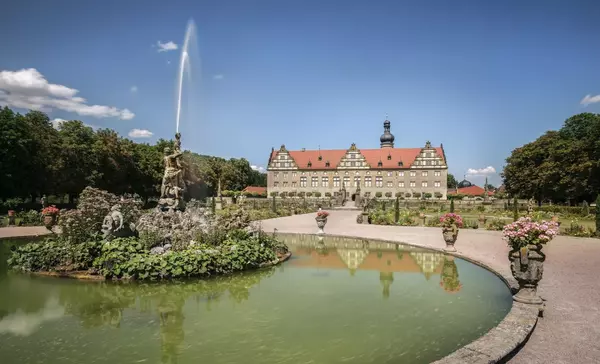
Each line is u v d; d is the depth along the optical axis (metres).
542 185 63.28
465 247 21.33
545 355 7.33
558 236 27.30
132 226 15.80
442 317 9.70
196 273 13.20
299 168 105.19
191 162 84.88
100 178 56.34
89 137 58.59
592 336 8.24
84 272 13.19
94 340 8.07
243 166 128.88
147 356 7.32
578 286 12.39
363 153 104.75
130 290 11.86
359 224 37.91
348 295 11.63
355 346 7.88
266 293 11.78
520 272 10.06
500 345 7.31
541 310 9.50
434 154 98.25
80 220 14.51
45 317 9.48
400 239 25.03
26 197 50.16
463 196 100.62
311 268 15.69
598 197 27.55
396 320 9.45
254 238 17.45
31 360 7.12
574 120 68.75
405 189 99.38
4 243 22.16
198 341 8.04
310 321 9.30
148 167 68.88
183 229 15.80
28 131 47.59
